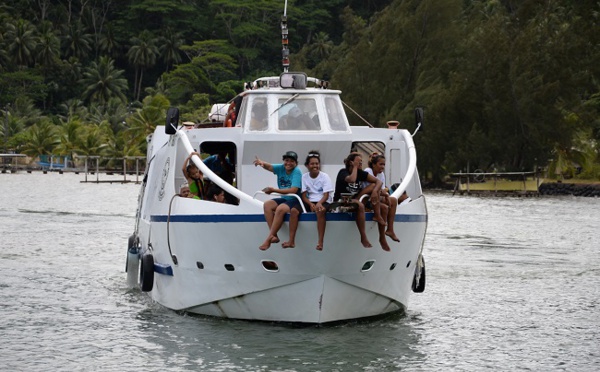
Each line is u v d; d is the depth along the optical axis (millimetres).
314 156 18750
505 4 163750
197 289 20469
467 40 117750
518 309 23453
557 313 22984
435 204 72438
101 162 176250
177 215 20281
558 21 111188
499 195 91500
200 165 19656
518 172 99500
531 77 100250
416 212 20469
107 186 106375
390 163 22469
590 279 28438
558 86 97438
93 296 24594
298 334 19625
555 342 19891
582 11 112062
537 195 91000
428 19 120938
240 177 21266
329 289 19250
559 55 99812
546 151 99938
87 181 119125
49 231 42750
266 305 19703
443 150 108688
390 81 122938
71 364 17688
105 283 26797
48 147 184500
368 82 124500
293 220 18422
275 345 18828
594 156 106000
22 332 20234
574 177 107500
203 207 19719
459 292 25906
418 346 19266
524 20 112875
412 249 20672
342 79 126125
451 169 107688
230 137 21312
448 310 23141
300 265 18922
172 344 18938
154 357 18109
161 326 20453
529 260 33125
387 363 17922
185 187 21125
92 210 59188
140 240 25766
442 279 28344
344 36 190625
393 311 21438
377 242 19156
